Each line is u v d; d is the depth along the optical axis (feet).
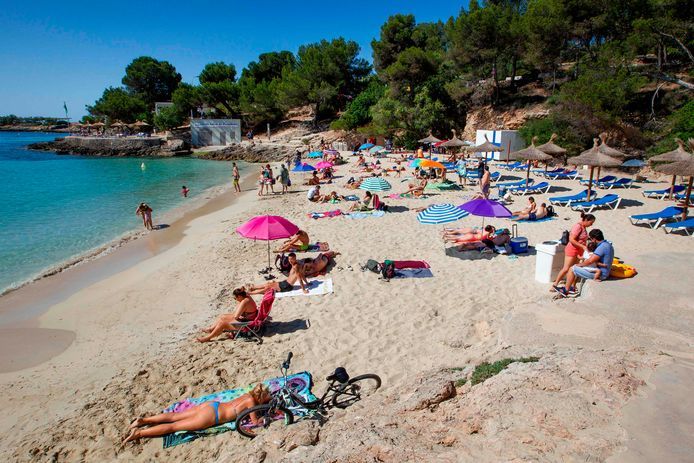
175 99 214.28
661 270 26.76
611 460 11.09
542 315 21.68
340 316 28.73
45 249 50.83
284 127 208.54
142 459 17.70
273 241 48.37
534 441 12.13
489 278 33.53
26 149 217.36
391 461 12.23
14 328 31.01
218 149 187.21
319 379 22.18
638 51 94.43
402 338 25.54
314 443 15.48
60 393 22.99
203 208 73.51
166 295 35.42
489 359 18.61
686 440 11.62
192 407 20.18
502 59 139.23
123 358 26.17
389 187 69.00
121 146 193.36
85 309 33.73
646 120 96.32
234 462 15.42
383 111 136.77
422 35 164.04
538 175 81.20
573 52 121.80
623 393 13.83
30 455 18.25
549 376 14.93
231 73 237.04
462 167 76.54
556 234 44.24
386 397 18.31
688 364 15.65
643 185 69.26
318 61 194.18
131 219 65.77
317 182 84.38
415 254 40.04
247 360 24.39
